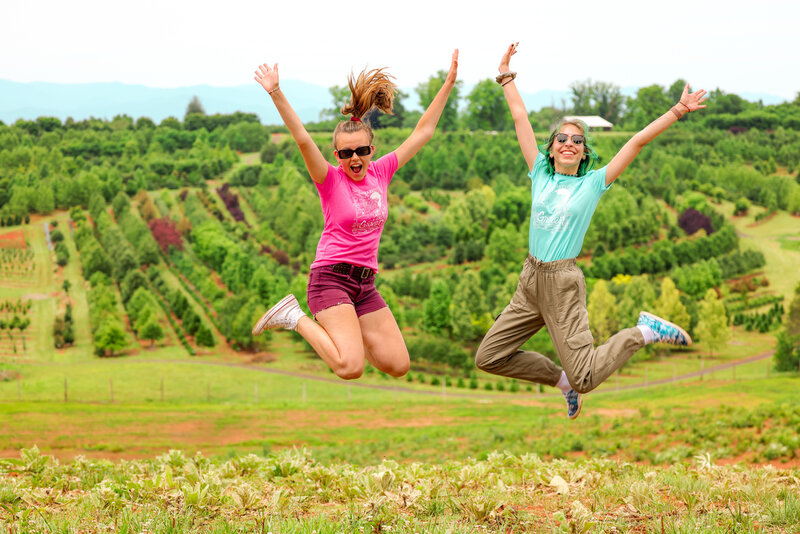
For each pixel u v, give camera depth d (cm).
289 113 566
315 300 596
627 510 601
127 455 3625
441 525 514
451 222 18088
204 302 14900
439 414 5394
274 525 498
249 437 4369
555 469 833
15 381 10100
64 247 17675
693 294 14812
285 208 19825
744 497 635
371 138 596
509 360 646
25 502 614
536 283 607
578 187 600
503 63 680
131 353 11888
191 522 530
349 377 573
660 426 2666
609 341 591
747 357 11088
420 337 11956
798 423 2083
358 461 2583
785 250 16962
